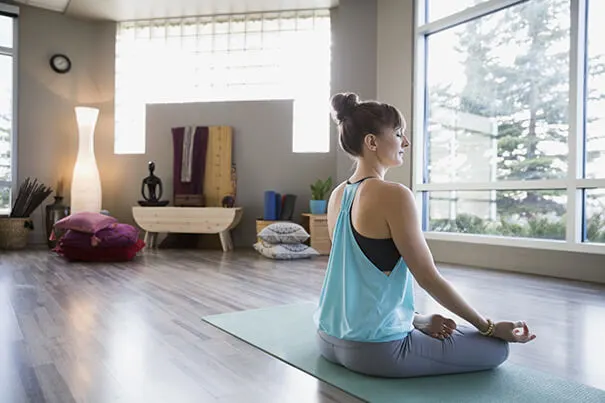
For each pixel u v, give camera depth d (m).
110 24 6.29
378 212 1.44
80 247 4.38
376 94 5.26
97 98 6.28
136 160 6.21
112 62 6.28
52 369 1.64
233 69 6.04
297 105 5.91
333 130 5.78
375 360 1.51
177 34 6.16
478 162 4.42
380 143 1.56
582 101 3.67
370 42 5.33
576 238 3.64
